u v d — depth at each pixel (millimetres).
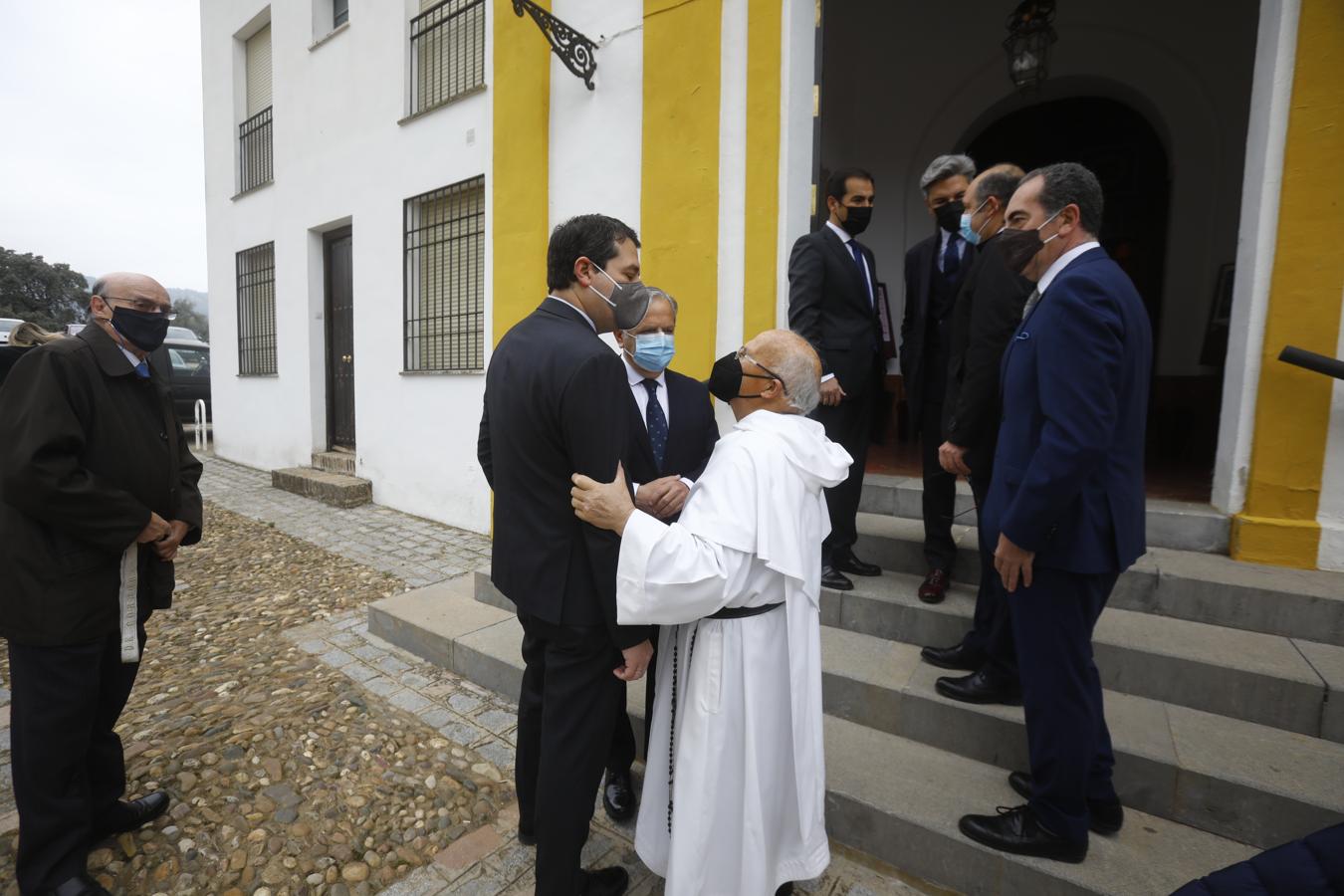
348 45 6812
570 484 1648
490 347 5383
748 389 1753
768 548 1563
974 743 2334
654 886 2059
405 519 6332
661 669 1867
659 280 3982
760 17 3549
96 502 1832
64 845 1885
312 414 7852
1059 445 1627
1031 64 3855
